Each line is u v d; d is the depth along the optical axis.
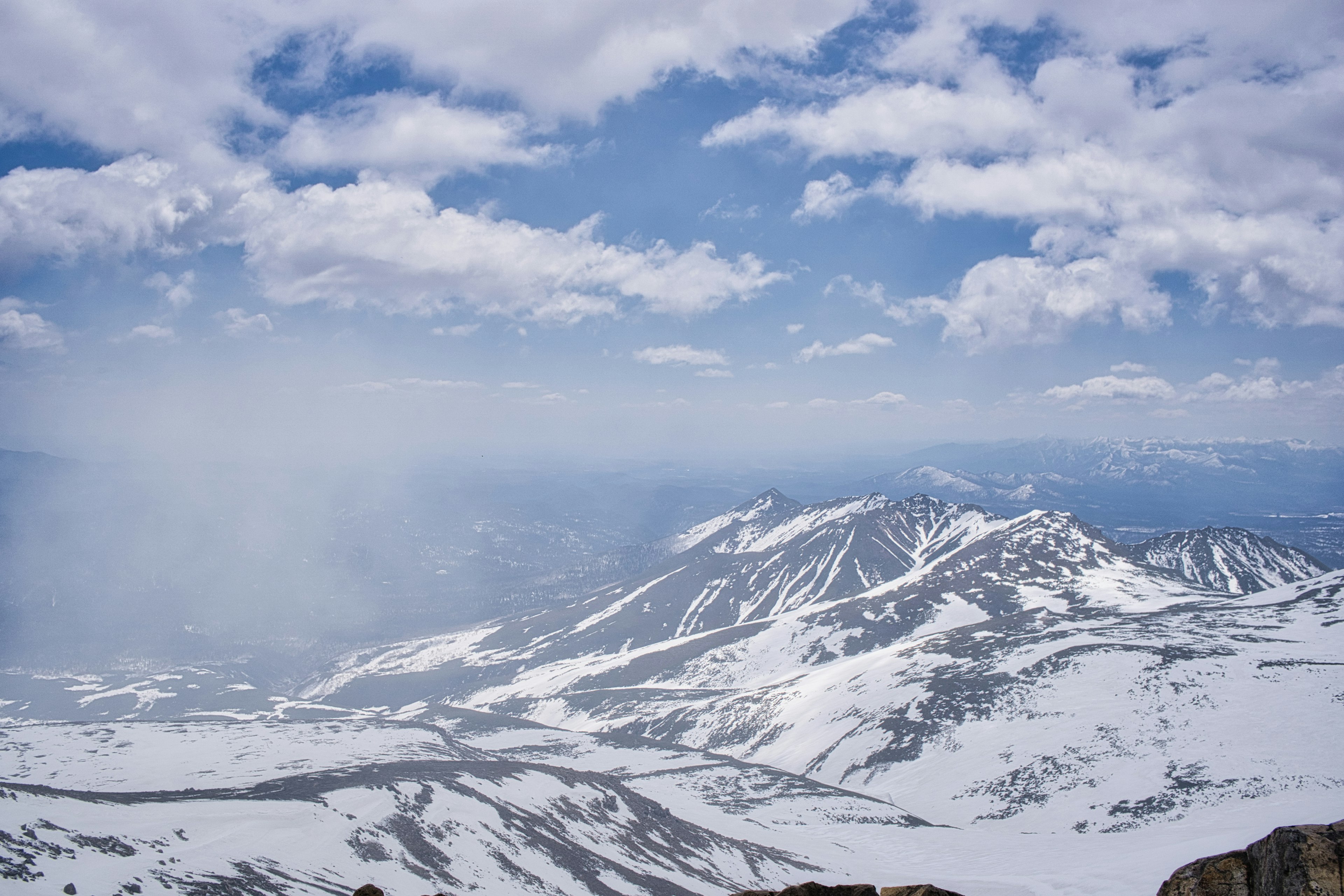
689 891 62.97
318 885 41.84
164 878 35.62
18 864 32.19
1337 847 11.58
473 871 52.19
